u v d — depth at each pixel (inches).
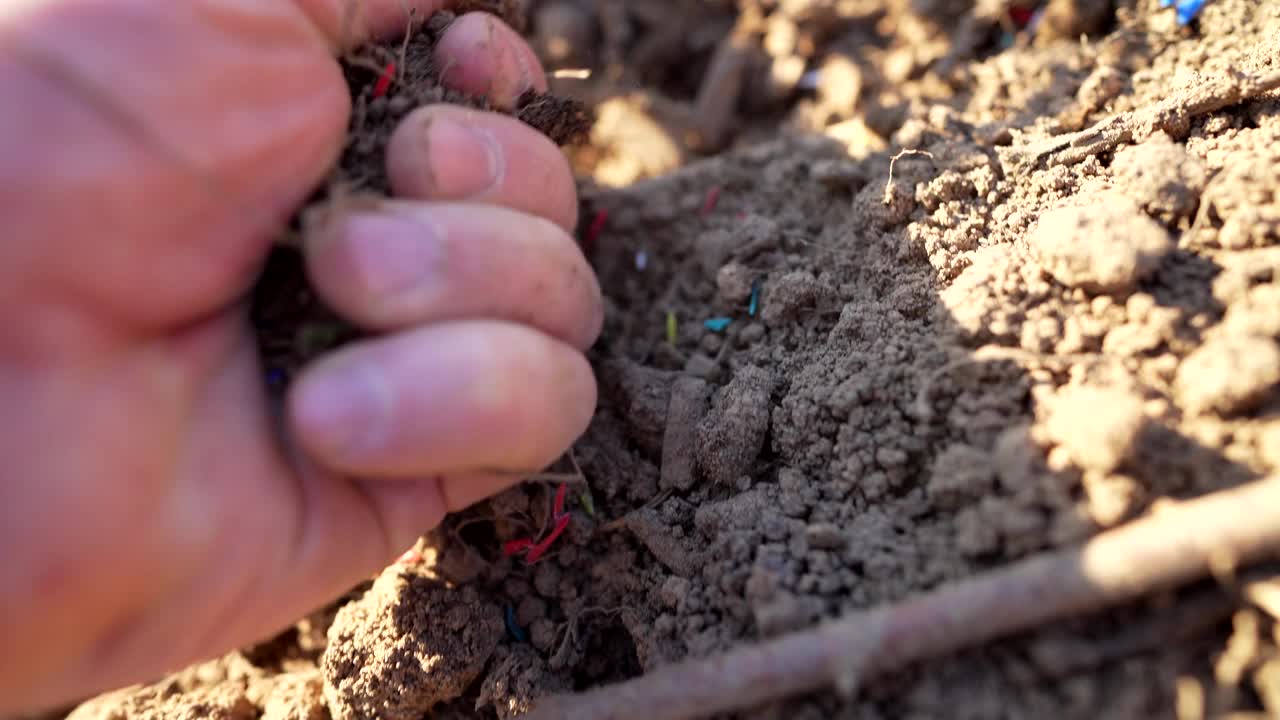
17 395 4.6
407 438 5.1
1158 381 5.8
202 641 5.3
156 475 4.9
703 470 6.9
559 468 7.0
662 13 10.8
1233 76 6.5
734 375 7.3
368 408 5.1
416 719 6.8
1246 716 5.1
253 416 5.3
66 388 4.7
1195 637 5.3
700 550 6.7
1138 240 5.9
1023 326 6.1
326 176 5.7
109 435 4.7
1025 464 5.6
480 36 6.7
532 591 7.1
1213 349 5.6
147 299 4.9
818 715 5.7
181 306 5.1
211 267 5.1
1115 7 8.2
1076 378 5.9
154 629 5.1
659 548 6.7
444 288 5.3
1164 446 5.5
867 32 10.0
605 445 7.3
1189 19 7.5
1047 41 8.5
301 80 5.3
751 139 9.9
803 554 6.2
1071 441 5.5
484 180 5.9
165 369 5.0
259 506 5.2
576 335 6.1
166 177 4.8
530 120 6.9
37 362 4.7
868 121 8.6
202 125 4.9
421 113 5.9
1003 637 5.5
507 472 5.7
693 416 7.1
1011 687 5.4
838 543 6.1
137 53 4.8
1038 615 5.2
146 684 7.5
